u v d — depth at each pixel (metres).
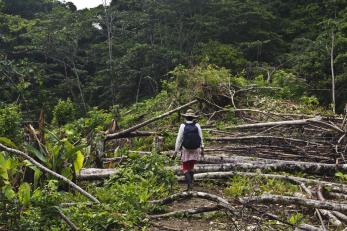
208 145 12.15
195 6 39.69
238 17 38.91
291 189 8.16
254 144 12.19
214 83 15.62
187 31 40.03
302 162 10.05
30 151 7.34
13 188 6.80
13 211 5.52
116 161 10.79
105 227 6.04
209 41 36.78
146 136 12.69
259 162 9.89
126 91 37.84
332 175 9.59
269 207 7.06
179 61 35.69
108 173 9.02
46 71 40.81
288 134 12.52
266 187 8.26
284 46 39.00
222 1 39.81
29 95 24.67
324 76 27.39
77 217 6.04
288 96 17.66
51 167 7.54
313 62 28.22
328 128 12.18
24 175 7.37
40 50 38.28
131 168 8.73
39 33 37.84
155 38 41.38
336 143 11.47
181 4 39.22
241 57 33.94
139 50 36.12
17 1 50.47
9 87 23.38
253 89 17.00
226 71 16.75
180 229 6.33
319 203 5.71
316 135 12.23
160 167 8.60
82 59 40.88
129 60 36.97
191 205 7.56
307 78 27.86
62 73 42.94
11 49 39.50
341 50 27.56
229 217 6.27
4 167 5.99
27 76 25.59
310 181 8.47
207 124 14.15
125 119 15.52
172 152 10.78
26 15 51.03
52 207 5.81
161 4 40.06
